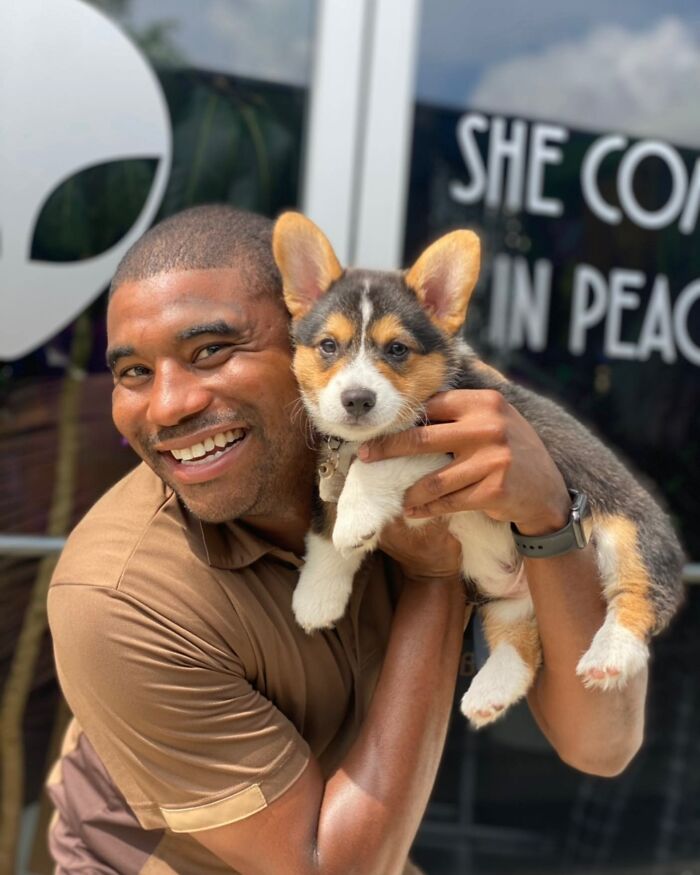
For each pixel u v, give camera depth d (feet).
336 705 5.57
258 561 5.51
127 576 4.98
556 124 9.15
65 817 5.82
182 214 5.67
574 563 5.48
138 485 5.63
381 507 5.35
